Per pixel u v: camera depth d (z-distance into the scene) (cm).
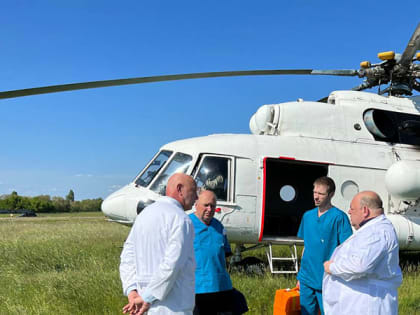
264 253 944
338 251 296
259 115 784
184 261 238
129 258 266
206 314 335
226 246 362
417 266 824
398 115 805
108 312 482
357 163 744
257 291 560
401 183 704
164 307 238
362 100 804
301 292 392
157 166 730
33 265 772
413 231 732
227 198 681
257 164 699
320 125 758
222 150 697
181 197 265
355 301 278
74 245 1012
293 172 842
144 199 686
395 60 785
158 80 657
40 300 516
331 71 805
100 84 608
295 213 835
